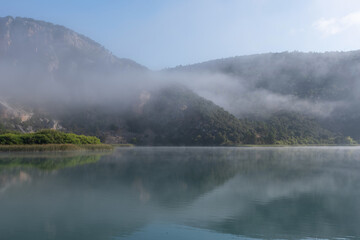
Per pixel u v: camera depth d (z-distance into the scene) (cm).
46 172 3738
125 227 1689
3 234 1575
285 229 1673
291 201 2270
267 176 3478
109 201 2245
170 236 1565
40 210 2003
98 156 6544
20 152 7712
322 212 1986
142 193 2520
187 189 2700
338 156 6844
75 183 2970
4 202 2202
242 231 1638
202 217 1870
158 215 1908
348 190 2681
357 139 17900
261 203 2216
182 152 8600
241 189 2709
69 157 6156
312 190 2675
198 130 16438
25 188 2712
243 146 14788
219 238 1546
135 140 17625
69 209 2023
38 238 1523
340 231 1644
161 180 3166
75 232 1609
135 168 4184
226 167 4366
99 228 1669
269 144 15700
